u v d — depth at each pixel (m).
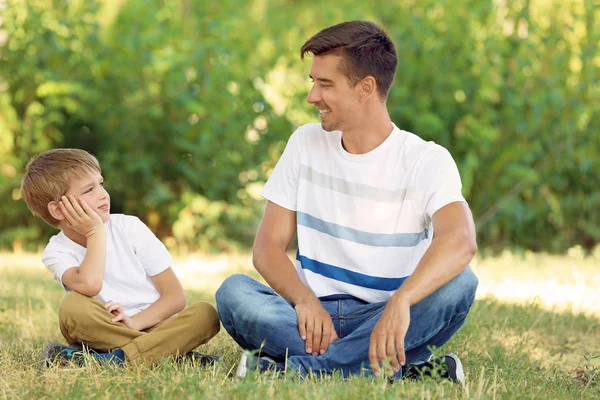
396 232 3.57
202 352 4.01
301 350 3.37
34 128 8.92
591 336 4.86
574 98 8.86
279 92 9.13
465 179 8.64
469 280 3.34
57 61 8.83
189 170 8.86
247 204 9.26
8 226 9.27
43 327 4.68
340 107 3.52
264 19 9.53
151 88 8.85
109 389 3.03
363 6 9.55
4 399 2.99
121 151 9.03
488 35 8.84
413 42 8.91
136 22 8.88
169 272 3.83
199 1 9.03
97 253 3.60
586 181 9.16
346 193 3.62
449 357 3.38
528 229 9.30
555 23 8.90
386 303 3.51
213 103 8.84
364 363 3.34
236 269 7.37
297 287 3.49
